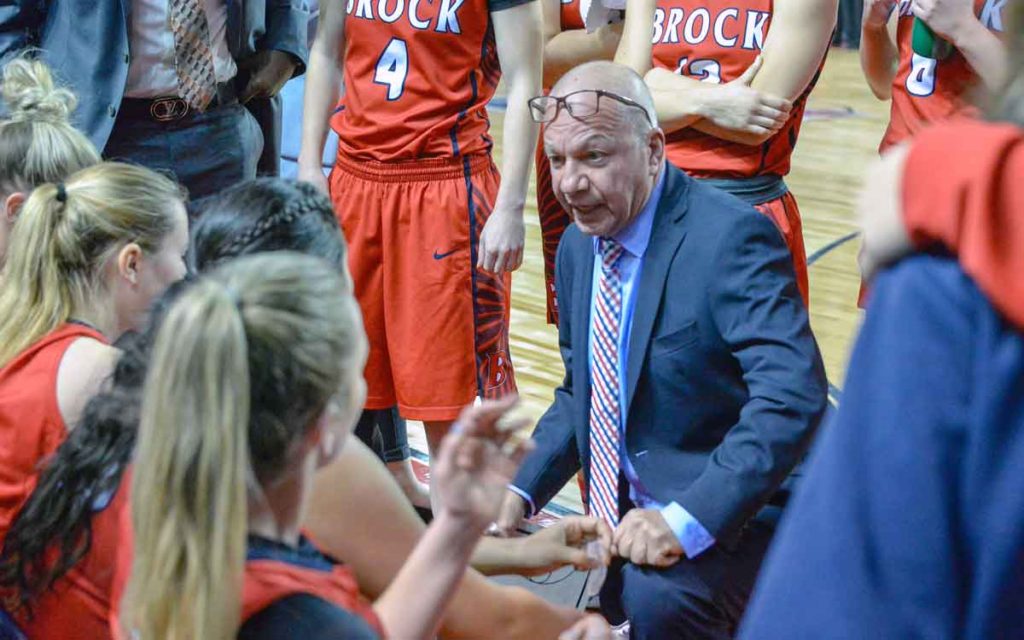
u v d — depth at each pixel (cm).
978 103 89
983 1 297
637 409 232
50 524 150
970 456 79
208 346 115
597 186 221
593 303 237
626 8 349
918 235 83
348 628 119
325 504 162
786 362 214
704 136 313
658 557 212
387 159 318
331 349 121
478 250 320
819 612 85
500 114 930
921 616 81
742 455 210
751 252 221
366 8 316
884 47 360
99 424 151
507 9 309
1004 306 76
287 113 488
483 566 209
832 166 761
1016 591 79
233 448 115
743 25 310
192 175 366
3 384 185
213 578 115
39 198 194
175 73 354
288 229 175
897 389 82
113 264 196
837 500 86
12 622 158
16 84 256
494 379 330
